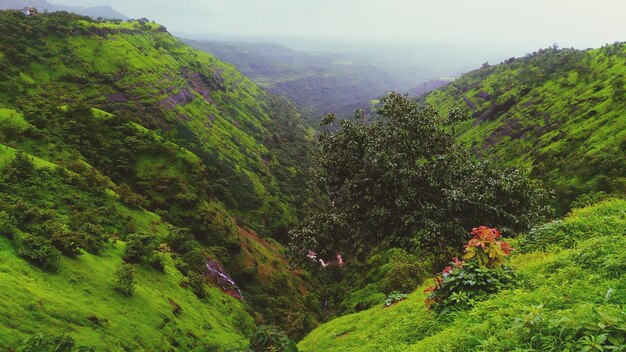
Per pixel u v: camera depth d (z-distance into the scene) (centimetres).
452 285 1020
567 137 11931
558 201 8594
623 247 932
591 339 490
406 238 2211
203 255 8088
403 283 4194
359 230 2195
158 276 5747
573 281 845
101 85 16525
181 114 17762
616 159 8844
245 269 9619
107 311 3819
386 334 1265
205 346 4622
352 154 2312
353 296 8238
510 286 949
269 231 14425
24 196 5634
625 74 14525
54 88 15000
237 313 6894
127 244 5759
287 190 18338
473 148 17462
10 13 17338
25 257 3788
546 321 567
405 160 2188
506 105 19462
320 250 2181
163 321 4466
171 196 9981
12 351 2472
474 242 1027
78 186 6894
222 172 15988
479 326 707
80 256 4578
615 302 652
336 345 1748
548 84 18612
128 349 3466
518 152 14262
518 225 1919
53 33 17550
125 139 10556
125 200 7638
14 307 2889
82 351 2380
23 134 8288
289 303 9106
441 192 2095
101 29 19750
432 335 923
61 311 3241
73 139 9306
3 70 13812
